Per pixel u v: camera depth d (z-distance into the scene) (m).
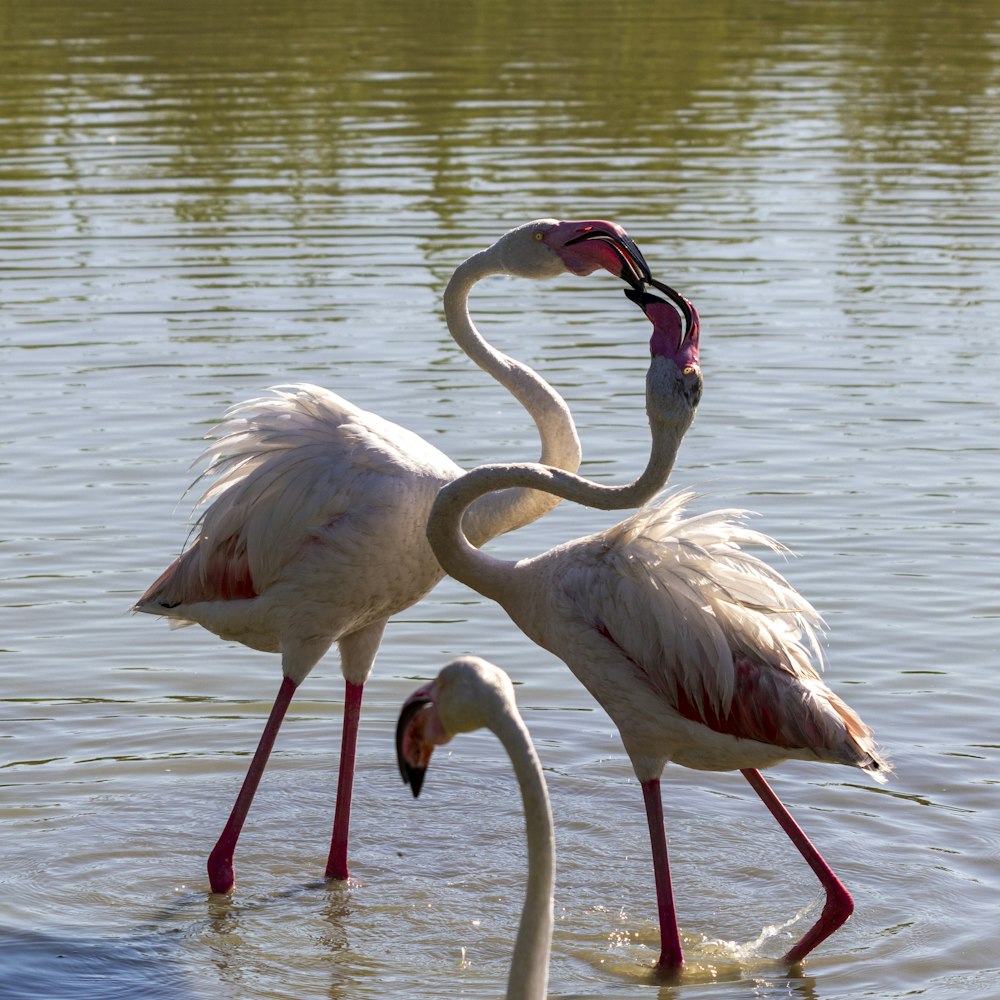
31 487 14.05
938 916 8.45
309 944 8.41
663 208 23.06
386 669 11.30
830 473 14.33
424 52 35.28
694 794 9.97
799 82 32.84
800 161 26.14
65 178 24.86
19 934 8.40
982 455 14.77
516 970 5.48
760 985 7.90
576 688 11.08
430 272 20.27
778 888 8.88
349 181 24.56
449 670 5.44
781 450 14.88
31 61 33.66
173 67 33.22
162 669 11.29
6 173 25.12
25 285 19.83
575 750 10.37
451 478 9.16
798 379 16.84
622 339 18.20
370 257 20.84
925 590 12.11
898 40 37.94
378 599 9.13
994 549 12.81
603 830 9.53
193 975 8.05
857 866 8.98
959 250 21.39
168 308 19.00
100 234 22.02
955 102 30.89
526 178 24.59
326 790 10.13
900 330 18.39
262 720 10.76
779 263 20.72
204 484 14.02
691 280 19.97
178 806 9.80
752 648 8.09
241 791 9.03
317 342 17.75
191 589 9.42
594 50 35.91
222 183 24.56
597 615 8.15
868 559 12.62
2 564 12.55
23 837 9.36
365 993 7.89
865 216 22.92
